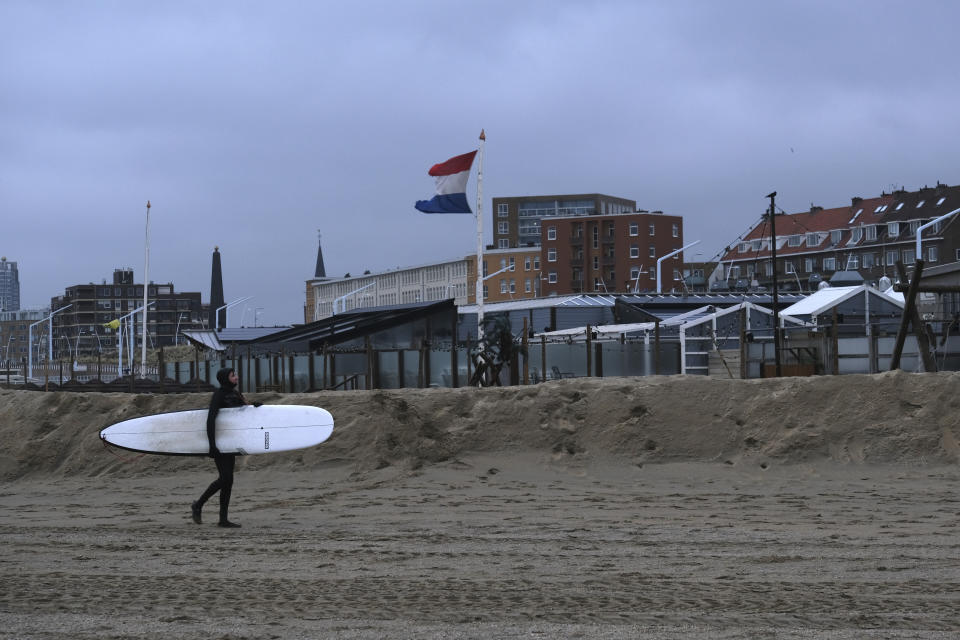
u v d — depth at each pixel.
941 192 118.81
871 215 124.25
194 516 12.17
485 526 11.58
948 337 30.11
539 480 14.91
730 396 16.17
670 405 16.11
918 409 15.48
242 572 9.30
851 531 10.88
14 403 17.98
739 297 60.47
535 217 178.38
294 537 11.13
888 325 35.88
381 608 7.79
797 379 16.19
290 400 16.84
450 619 7.42
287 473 15.77
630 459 15.62
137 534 11.55
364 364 40.31
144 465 16.56
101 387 37.69
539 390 16.67
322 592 8.38
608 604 7.82
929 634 6.87
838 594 8.06
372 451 15.88
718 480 14.60
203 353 62.41
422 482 14.92
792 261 129.75
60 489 15.77
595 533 11.02
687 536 10.76
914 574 8.78
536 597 8.09
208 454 12.64
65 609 7.87
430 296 162.50
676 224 141.25
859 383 15.89
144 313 70.56
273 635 7.04
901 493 13.30
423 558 9.83
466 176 35.81
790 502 12.86
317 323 52.03
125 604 8.02
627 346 38.62
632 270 138.50
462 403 16.69
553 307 55.34
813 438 15.39
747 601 7.86
